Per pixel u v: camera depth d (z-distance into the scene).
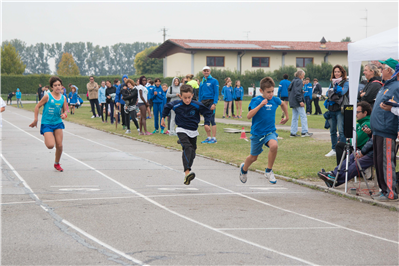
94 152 14.98
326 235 6.42
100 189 9.38
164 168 12.06
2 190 9.20
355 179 10.27
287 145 16.14
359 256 5.59
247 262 5.35
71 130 22.80
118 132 21.39
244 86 68.31
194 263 5.30
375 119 8.44
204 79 16.89
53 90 11.26
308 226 6.86
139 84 20.45
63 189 9.34
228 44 72.88
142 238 6.21
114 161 13.16
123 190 9.31
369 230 6.68
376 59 9.95
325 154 14.09
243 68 70.62
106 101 26.55
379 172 8.50
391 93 8.11
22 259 5.40
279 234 6.45
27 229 6.59
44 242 6.03
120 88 22.38
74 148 15.95
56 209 7.72
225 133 20.53
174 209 7.80
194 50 68.94
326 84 68.69
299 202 8.42
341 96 13.08
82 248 5.81
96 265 5.23
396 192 8.70
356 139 10.04
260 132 9.29
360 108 9.84
